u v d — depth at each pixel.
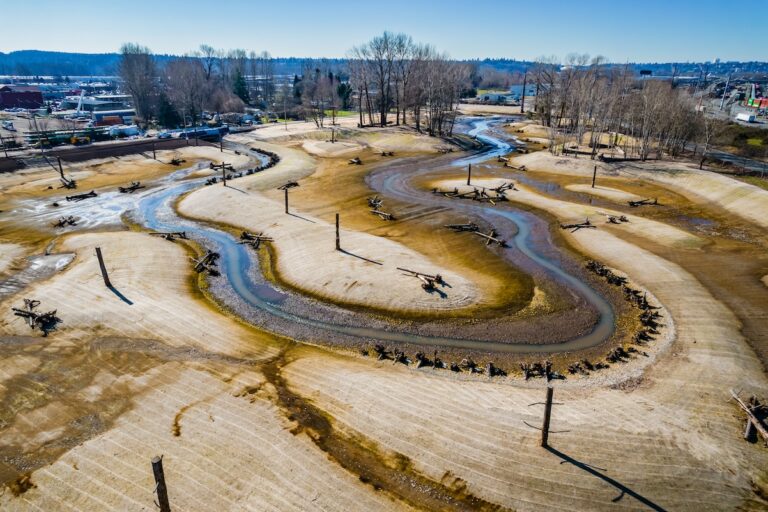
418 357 29.09
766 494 19.20
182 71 155.88
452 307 35.28
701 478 19.83
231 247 47.25
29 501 18.73
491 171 78.94
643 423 22.97
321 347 31.03
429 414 23.66
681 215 56.12
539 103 131.62
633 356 29.55
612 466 20.39
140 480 19.52
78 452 21.08
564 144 91.19
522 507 18.67
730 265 41.62
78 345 29.47
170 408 23.94
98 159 83.31
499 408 24.23
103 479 19.61
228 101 153.00
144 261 41.91
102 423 22.92
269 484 19.39
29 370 27.05
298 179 73.56
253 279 40.62
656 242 47.16
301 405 24.25
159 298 35.75
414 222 53.88
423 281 38.28
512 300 36.59
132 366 27.52
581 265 42.69
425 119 134.62
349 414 23.61
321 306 36.00
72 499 18.77
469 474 20.11
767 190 58.72
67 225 52.94
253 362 28.61
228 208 56.78
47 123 116.00
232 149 97.50
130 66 147.75
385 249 44.28
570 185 69.88
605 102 93.00
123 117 143.62
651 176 71.94
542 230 51.47
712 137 87.19
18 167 75.06
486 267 42.41
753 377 26.88
